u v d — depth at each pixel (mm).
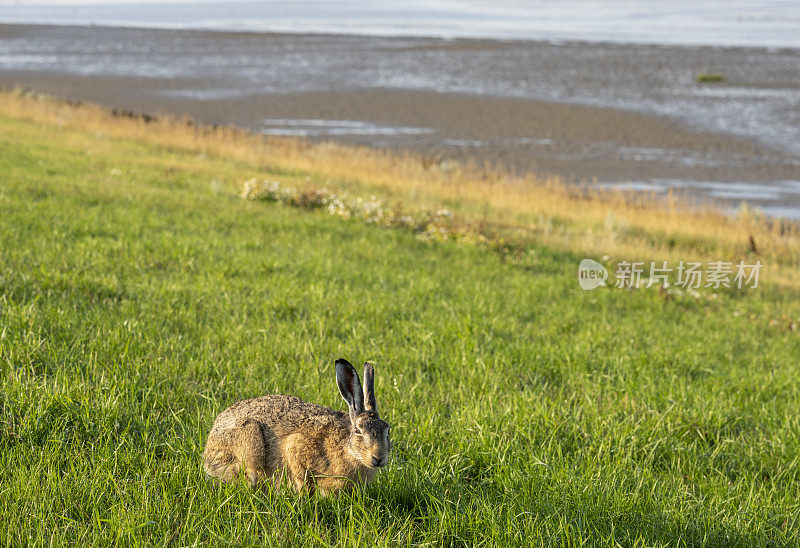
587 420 8250
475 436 7262
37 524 5152
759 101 54438
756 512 6453
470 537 5633
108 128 37938
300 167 32812
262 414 5594
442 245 20109
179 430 6855
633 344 12188
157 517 5332
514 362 10180
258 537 5227
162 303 10602
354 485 5383
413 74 69125
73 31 122938
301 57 83312
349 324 10750
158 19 187375
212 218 18609
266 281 12789
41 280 10609
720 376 10734
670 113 50375
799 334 15727
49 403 6645
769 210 31219
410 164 35812
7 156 24359
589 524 5863
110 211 17562
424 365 9609
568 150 41469
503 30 135000
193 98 55500
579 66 74500
